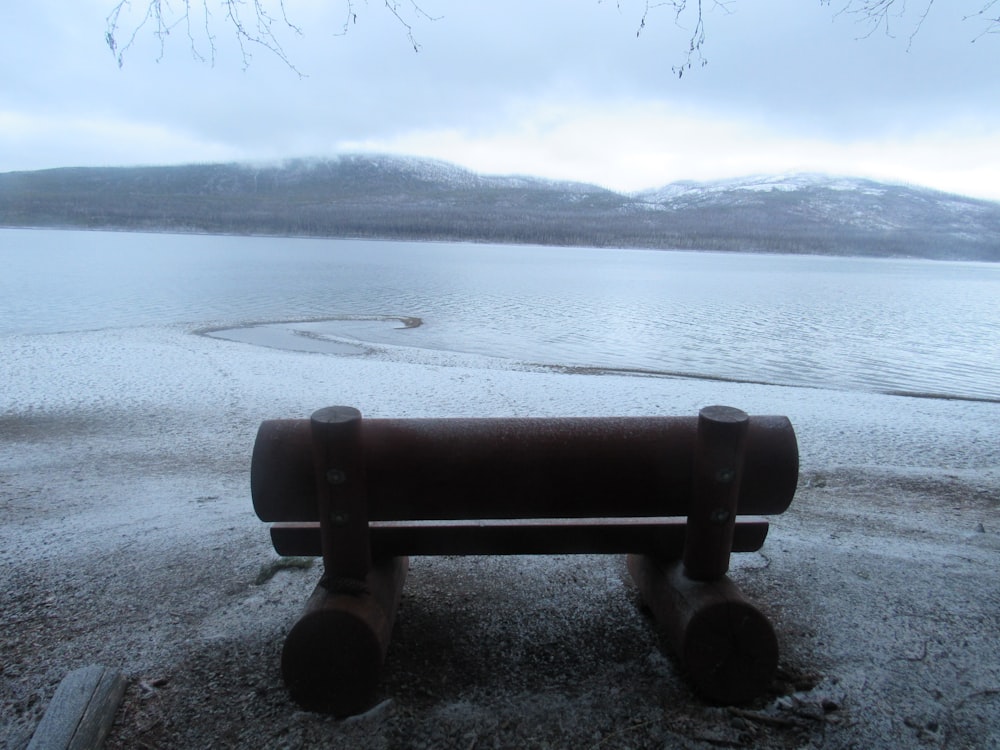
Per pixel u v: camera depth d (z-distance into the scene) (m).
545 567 3.23
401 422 2.12
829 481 6.89
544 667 2.38
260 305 41.06
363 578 2.16
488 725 2.08
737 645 2.12
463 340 30.16
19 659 2.51
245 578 3.23
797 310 47.84
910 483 6.85
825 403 14.73
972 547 4.01
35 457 7.81
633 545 2.36
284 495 2.12
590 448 2.08
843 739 2.04
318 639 2.06
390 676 2.32
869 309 49.91
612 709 2.15
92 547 3.79
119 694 2.23
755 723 2.10
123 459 7.73
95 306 37.91
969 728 2.11
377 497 2.11
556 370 21.42
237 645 2.57
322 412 2.07
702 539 2.16
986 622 2.79
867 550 3.72
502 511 2.14
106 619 2.83
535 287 62.84
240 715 2.14
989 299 62.81
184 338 23.25
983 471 7.82
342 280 63.34
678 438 2.12
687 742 2.01
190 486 6.12
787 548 3.65
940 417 13.55
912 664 2.45
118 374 15.45
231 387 14.22
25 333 25.12
